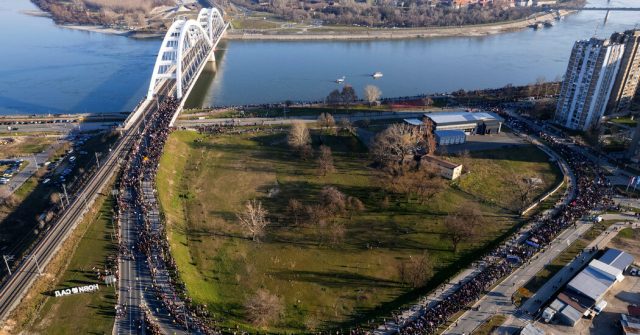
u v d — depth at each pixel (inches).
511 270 4800.7
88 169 6806.1
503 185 6697.8
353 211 6008.9
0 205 6240.2
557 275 4726.9
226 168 7219.5
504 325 4101.9
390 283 4788.4
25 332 3902.6
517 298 4419.3
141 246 4921.3
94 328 3949.3
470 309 4293.8
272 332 4101.9
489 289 4539.9
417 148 7642.7
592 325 4138.8
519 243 5275.6
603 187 6496.1
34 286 4352.9
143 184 6122.1
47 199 6318.9
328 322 4264.3
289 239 5457.7
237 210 6048.2
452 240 5383.9
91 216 5433.1
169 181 6550.2
